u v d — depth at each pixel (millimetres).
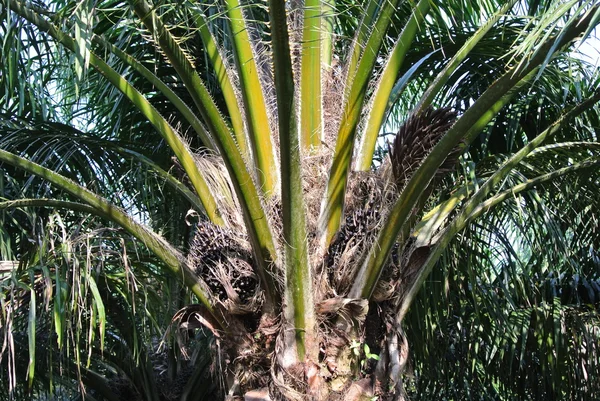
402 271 3123
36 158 3982
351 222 3014
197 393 4785
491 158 3840
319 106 3270
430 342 4176
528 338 4535
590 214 4121
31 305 2727
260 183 3148
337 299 2873
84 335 4297
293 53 3250
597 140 4066
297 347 2824
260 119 3139
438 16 3244
